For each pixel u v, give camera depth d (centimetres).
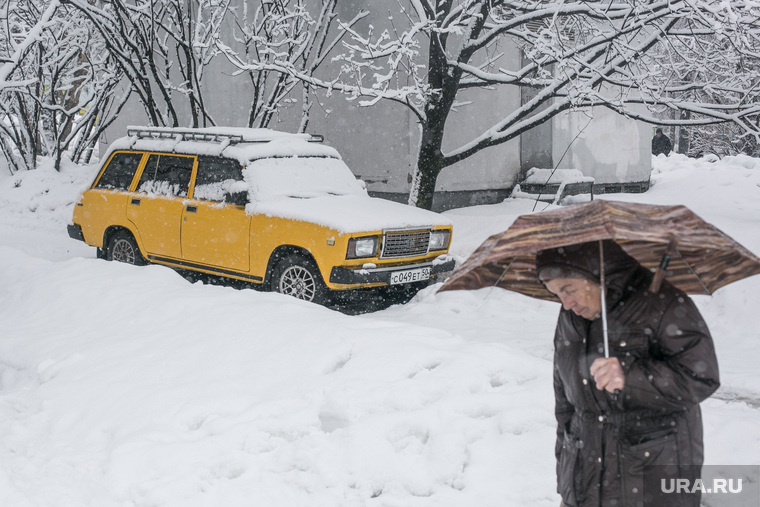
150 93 1534
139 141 1078
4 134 1909
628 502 265
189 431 482
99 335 671
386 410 487
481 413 475
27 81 1211
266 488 412
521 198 1639
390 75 1193
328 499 405
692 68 1263
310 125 1686
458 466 425
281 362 568
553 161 1727
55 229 1526
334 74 1639
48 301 771
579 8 1198
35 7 1692
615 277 260
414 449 442
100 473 441
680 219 257
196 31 1552
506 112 1662
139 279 795
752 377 602
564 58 1210
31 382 602
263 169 956
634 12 1138
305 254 889
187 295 729
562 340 283
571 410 294
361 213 891
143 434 471
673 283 264
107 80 1805
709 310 844
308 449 444
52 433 508
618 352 262
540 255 265
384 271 881
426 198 1367
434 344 575
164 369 579
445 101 1312
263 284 937
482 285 287
